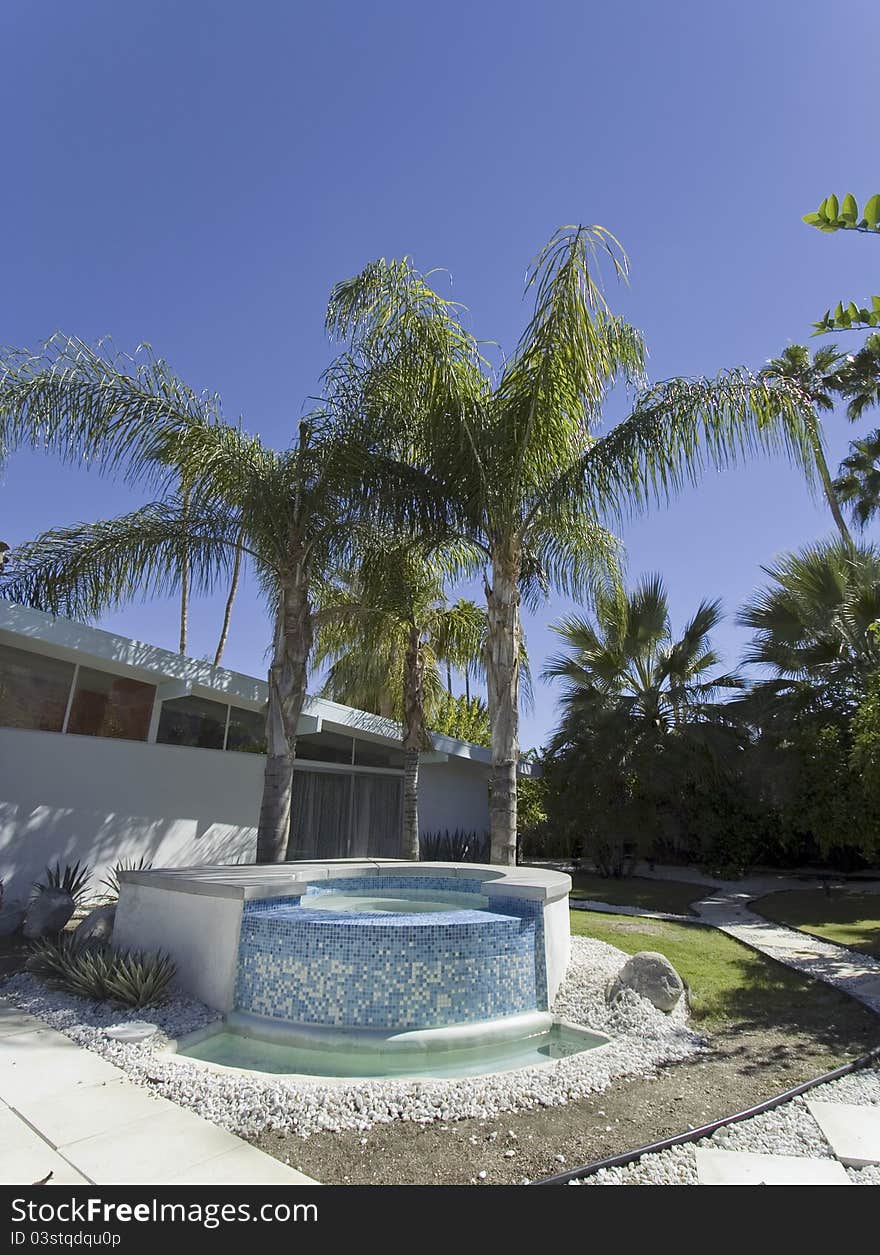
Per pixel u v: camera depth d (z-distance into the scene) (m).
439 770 18.25
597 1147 3.53
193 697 13.21
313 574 11.01
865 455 25.50
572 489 8.88
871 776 10.79
